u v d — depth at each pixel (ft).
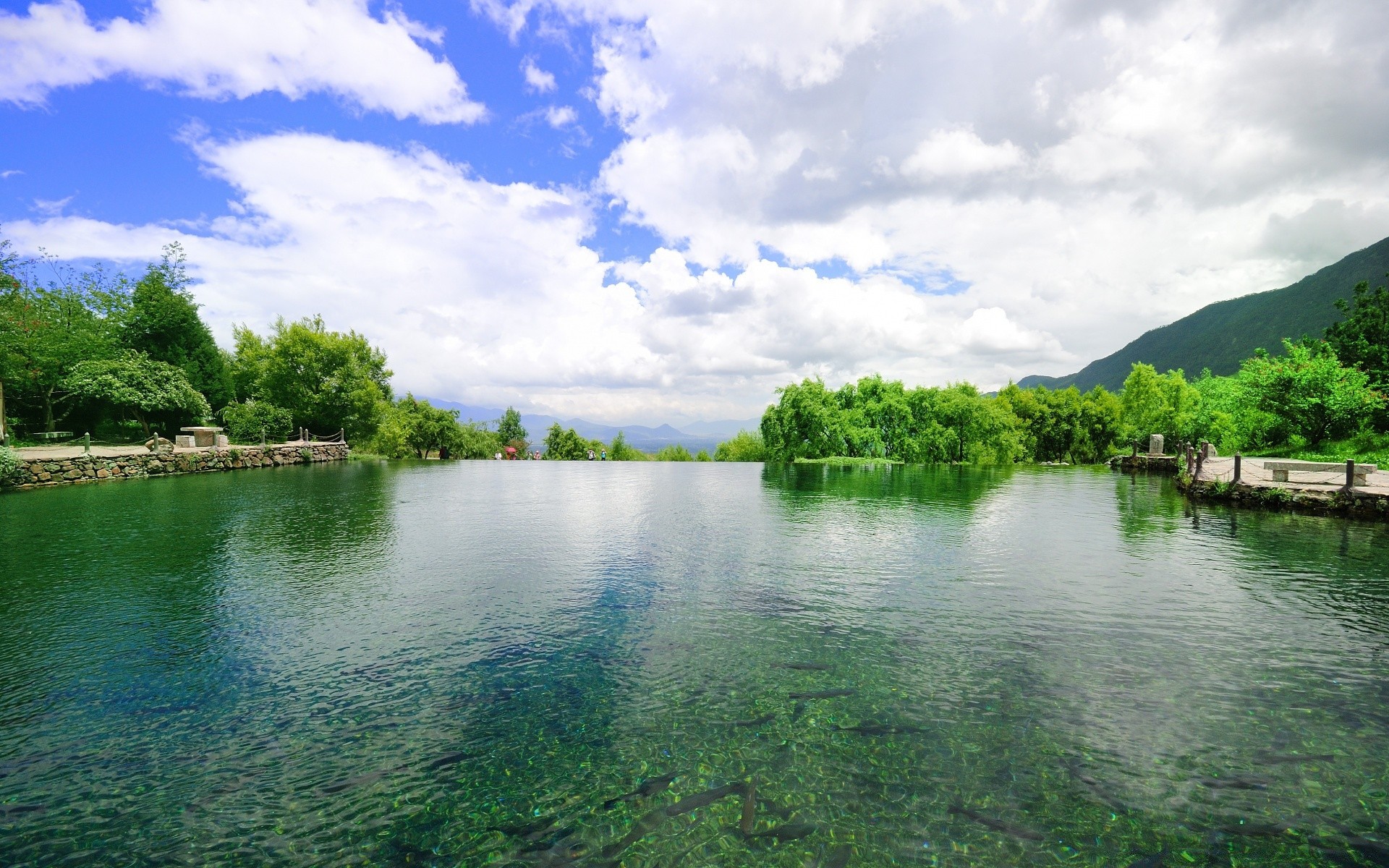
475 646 18.98
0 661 17.79
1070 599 23.82
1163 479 81.10
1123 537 36.52
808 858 10.05
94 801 11.60
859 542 34.71
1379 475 52.11
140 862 10.05
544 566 29.12
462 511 46.91
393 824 10.96
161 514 43.75
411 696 15.71
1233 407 97.50
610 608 22.70
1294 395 85.61
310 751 13.26
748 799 11.56
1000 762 12.79
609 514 45.68
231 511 45.65
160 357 117.29
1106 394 208.03
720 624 20.93
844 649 18.71
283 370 121.49
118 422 104.73
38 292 101.19
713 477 81.66
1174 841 10.55
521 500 54.29
